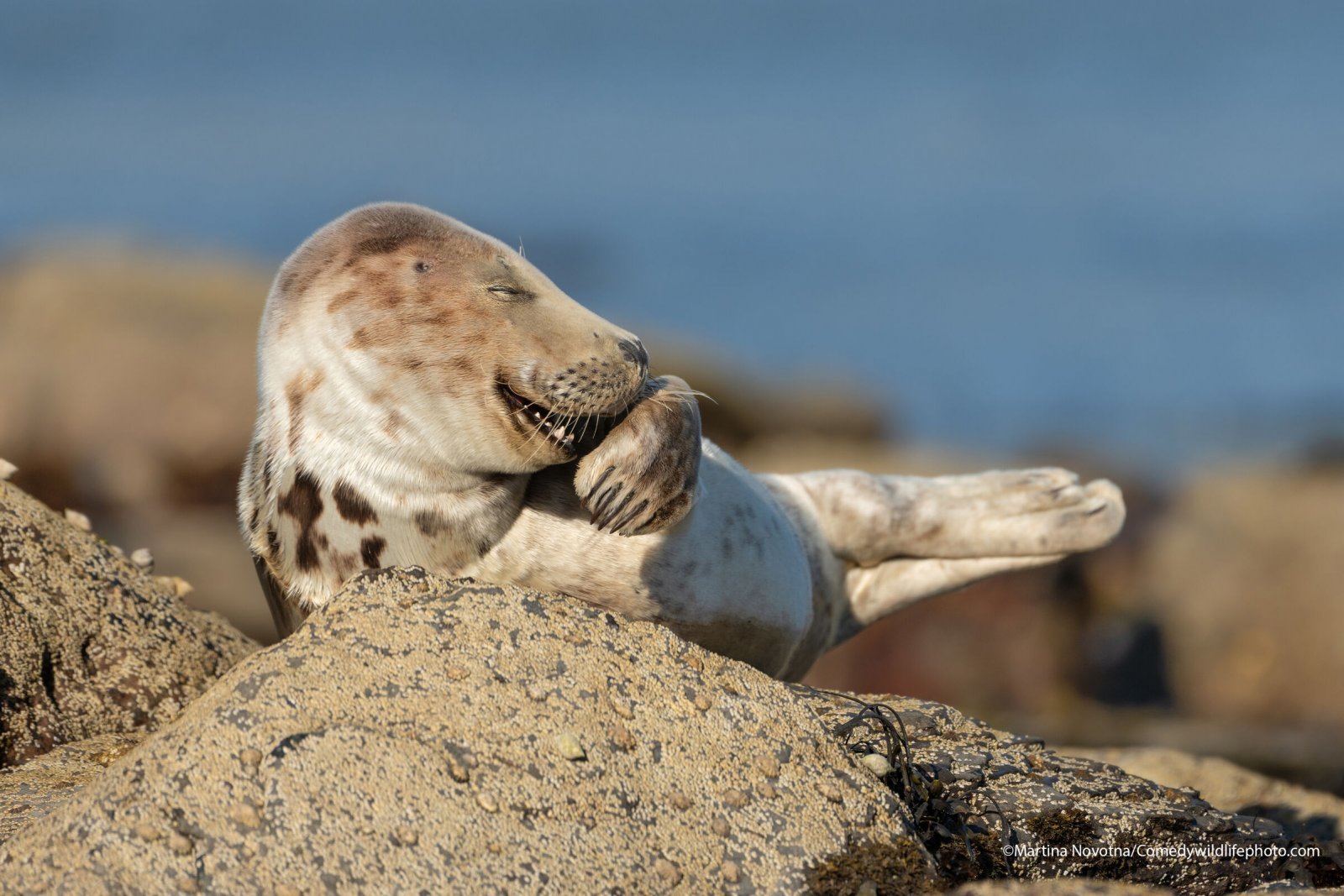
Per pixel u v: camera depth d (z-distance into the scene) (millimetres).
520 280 20281
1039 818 18672
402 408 19781
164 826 15273
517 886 15398
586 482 19391
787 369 130500
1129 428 112312
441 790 15859
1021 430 114438
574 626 17875
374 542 20109
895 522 27109
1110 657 60094
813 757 17312
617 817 16203
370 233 20500
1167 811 19188
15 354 85562
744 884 16125
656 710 17234
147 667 23250
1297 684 61344
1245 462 94312
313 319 20281
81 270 95562
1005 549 27453
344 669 16828
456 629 17500
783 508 25625
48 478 80688
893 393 125625
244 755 15805
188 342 85750
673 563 21281
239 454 81625
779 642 23078
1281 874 18984
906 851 16781
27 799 19156
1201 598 64562
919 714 20781
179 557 64625
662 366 98875
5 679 21719
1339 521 63656
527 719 16719
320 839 15328
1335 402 115812
